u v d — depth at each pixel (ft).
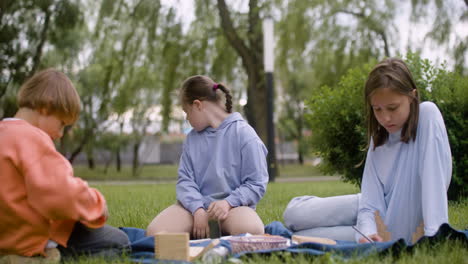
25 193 7.05
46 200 6.85
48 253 7.37
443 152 8.36
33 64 42.88
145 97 63.31
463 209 14.52
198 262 7.08
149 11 43.01
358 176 21.24
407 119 8.48
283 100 88.48
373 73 8.32
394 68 8.22
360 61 42.75
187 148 10.64
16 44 41.73
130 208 17.07
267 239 8.02
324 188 27.99
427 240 7.54
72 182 6.95
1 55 41.27
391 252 7.32
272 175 38.06
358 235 8.54
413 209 8.59
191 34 47.37
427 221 8.00
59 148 60.44
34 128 7.22
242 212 9.43
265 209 16.12
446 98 18.52
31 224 7.09
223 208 9.28
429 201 8.07
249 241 7.76
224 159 10.17
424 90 18.43
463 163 18.04
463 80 19.22
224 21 46.39
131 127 66.39
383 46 43.39
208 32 46.62
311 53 45.03
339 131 20.77
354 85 20.88
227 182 10.12
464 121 18.38
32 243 7.18
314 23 43.70
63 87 7.55
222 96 10.61
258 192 9.83
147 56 45.19
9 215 7.04
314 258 7.12
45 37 43.27
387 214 8.70
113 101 48.21
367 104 8.84
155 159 109.70
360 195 9.41
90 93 57.88
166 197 22.18
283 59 45.44
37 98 7.41
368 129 9.04
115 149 67.41
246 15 47.16
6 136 7.09
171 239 7.52
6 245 7.15
